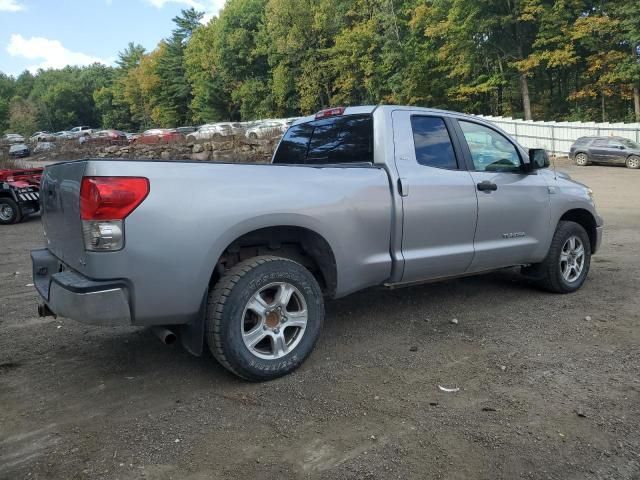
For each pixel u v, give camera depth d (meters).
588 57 37.53
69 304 3.19
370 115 4.56
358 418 3.16
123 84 93.88
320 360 4.04
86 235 3.15
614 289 5.86
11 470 2.71
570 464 2.68
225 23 61.75
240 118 67.50
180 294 3.32
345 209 4.02
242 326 3.54
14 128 103.75
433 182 4.55
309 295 3.82
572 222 5.77
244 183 3.59
